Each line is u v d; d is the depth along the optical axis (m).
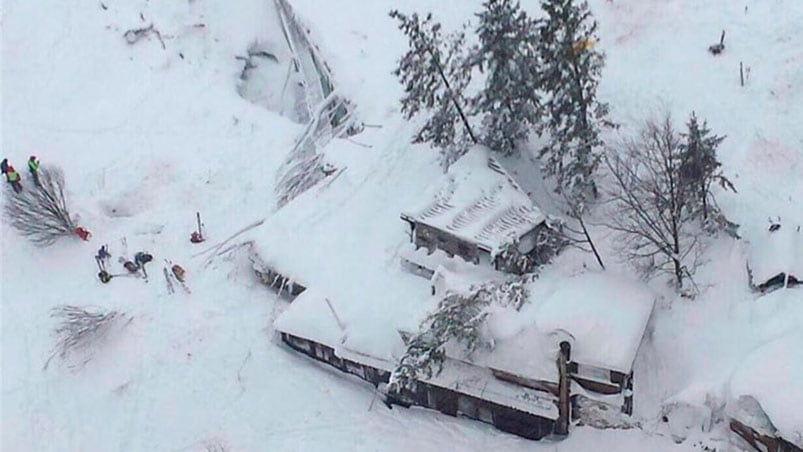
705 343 42.00
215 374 45.72
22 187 52.81
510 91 44.69
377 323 44.19
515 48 43.81
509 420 42.47
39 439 44.19
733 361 40.72
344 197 50.06
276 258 48.34
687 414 40.97
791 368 38.41
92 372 46.19
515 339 41.28
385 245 47.34
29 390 45.69
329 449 42.84
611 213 45.31
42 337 47.56
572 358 40.59
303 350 46.25
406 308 44.19
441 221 44.56
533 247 44.47
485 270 44.12
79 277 50.03
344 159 51.72
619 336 40.41
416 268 45.78
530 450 42.06
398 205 48.78
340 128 54.28
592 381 41.09
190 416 44.41
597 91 49.88
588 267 44.19
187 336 47.12
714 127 47.47
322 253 47.94
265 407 44.47
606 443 41.66
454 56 50.44
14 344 47.41
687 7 52.59
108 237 51.75
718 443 40.22
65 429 44.41
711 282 43.19
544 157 47.09
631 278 43.62
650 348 42.56
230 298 48.59
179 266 49.84
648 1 53.25
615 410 41.56
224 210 52.81
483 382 41.94
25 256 50.88
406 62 46.12
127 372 46.00
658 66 50.56
